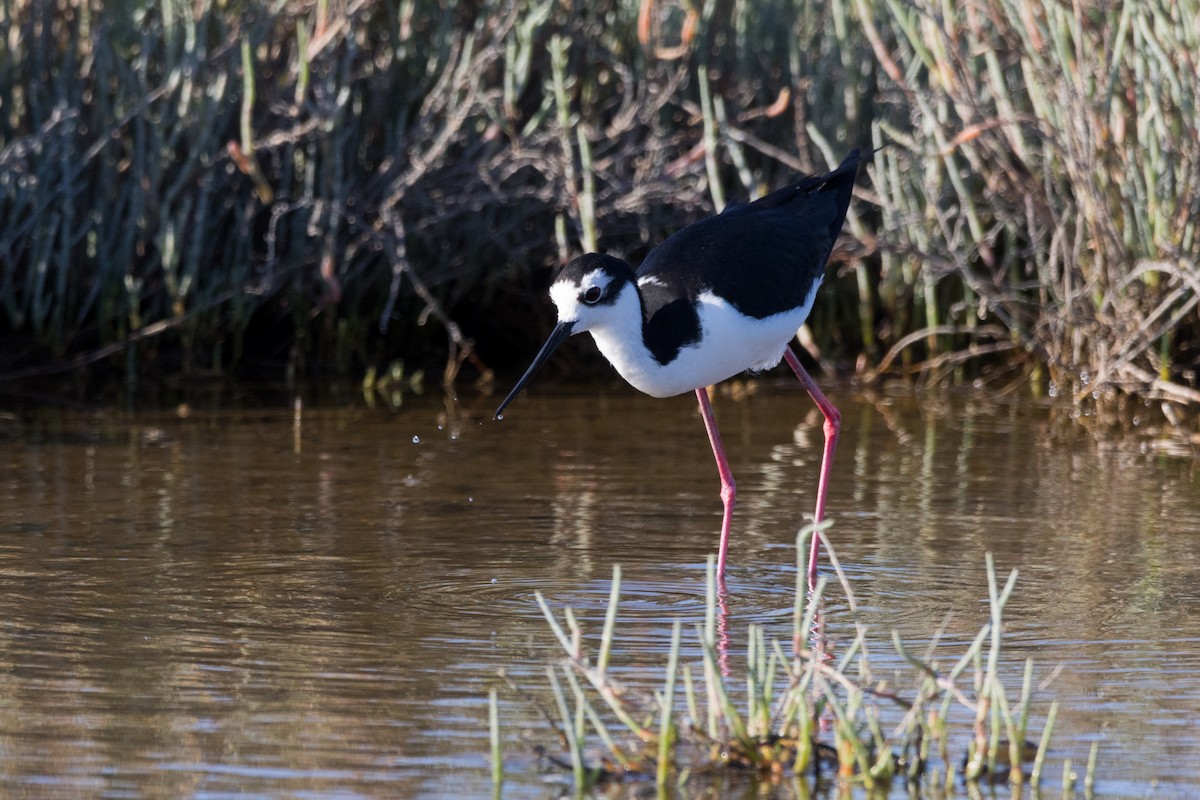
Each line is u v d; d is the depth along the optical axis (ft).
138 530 28.50
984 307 44.62
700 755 18.28
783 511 30.76
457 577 25.77
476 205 45.29
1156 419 40.60
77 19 44.93
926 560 26.99
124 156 45.93
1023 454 36.24
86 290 46.29
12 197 43.65
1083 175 40.68
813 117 47.52
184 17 44.70
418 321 48.91
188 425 39.09
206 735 18.75
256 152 45.80
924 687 18.29
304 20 45.73
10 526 28.63
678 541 28.45
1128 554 27.22
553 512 30.42
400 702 19.93
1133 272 39.32
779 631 23.04
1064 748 18.51
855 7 46.78
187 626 22.89
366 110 47.03
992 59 40.93
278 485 32.40
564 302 26.35
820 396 29.86
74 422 39.27
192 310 45.32
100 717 19.25
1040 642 22.35
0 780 17.38
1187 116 39.81
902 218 44.04
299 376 46.73
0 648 21.72
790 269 28.66
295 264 45.93
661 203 46.70
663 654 22.03
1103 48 40.78
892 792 17.42
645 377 27.09
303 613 23.63
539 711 19.71
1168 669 21.16
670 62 47.50
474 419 40.37
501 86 47.62
